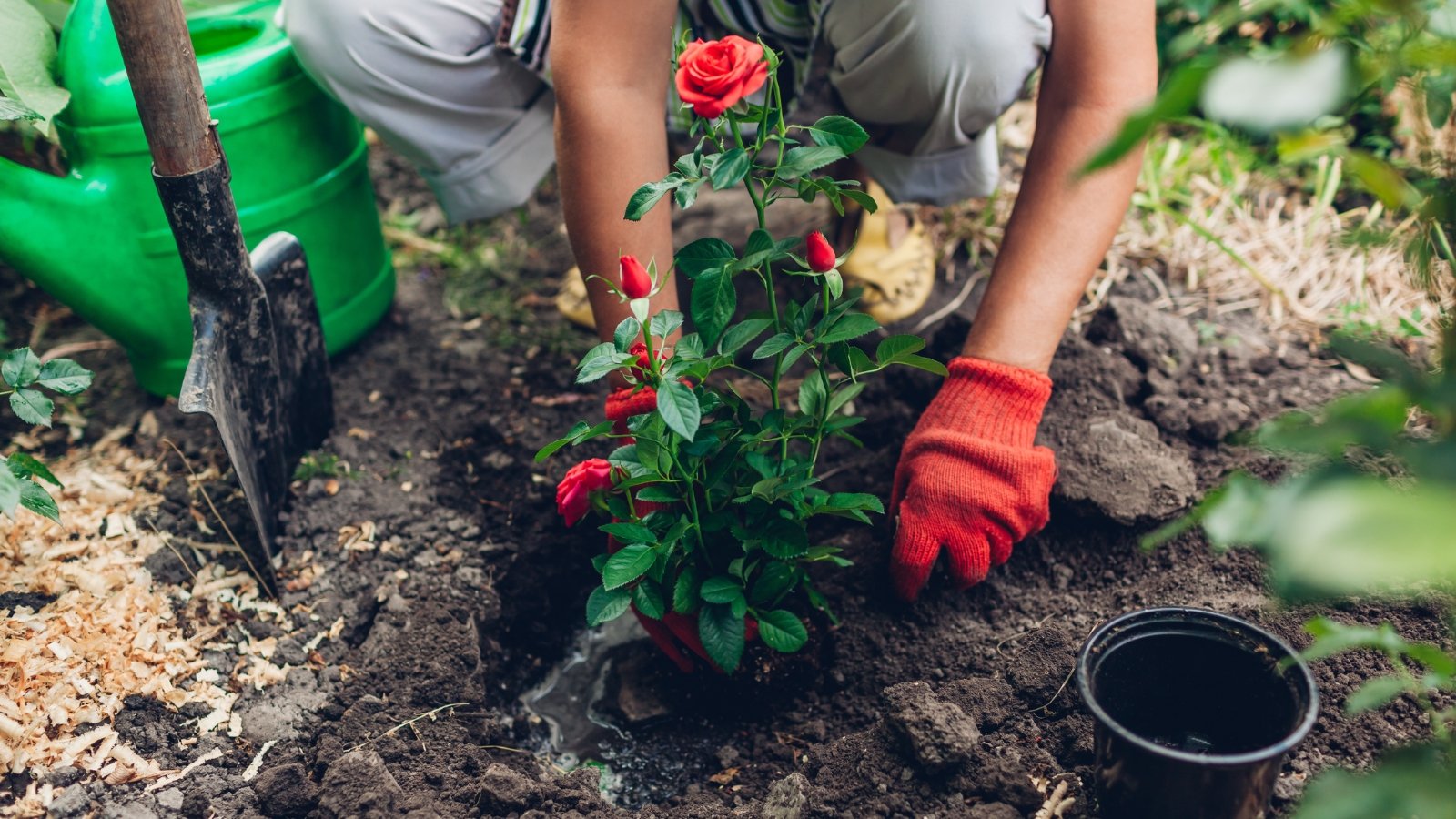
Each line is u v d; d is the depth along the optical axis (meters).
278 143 1.43
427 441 1.49
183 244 1.28
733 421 1.20
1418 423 1.34
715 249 1.13
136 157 1.37
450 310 1.66
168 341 1.47
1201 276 1.59
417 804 1.17
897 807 1.16
